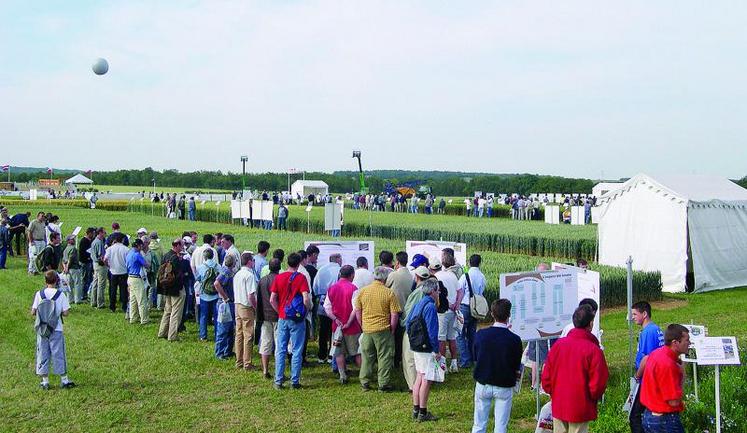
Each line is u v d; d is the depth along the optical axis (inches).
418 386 357.1
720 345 313.3
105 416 362.6
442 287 417.7
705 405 350.9
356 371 458.9
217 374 447.2
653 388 275.4
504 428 301.1
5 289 778.2
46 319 403.5
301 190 3425.2
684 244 819.4
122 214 2112.5
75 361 474.0
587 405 270.2
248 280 449.1
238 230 1477.6
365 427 348.5
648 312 324.5
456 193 5024.6
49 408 374.3
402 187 3661.4
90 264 732.7
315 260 497.0
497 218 2241.6
